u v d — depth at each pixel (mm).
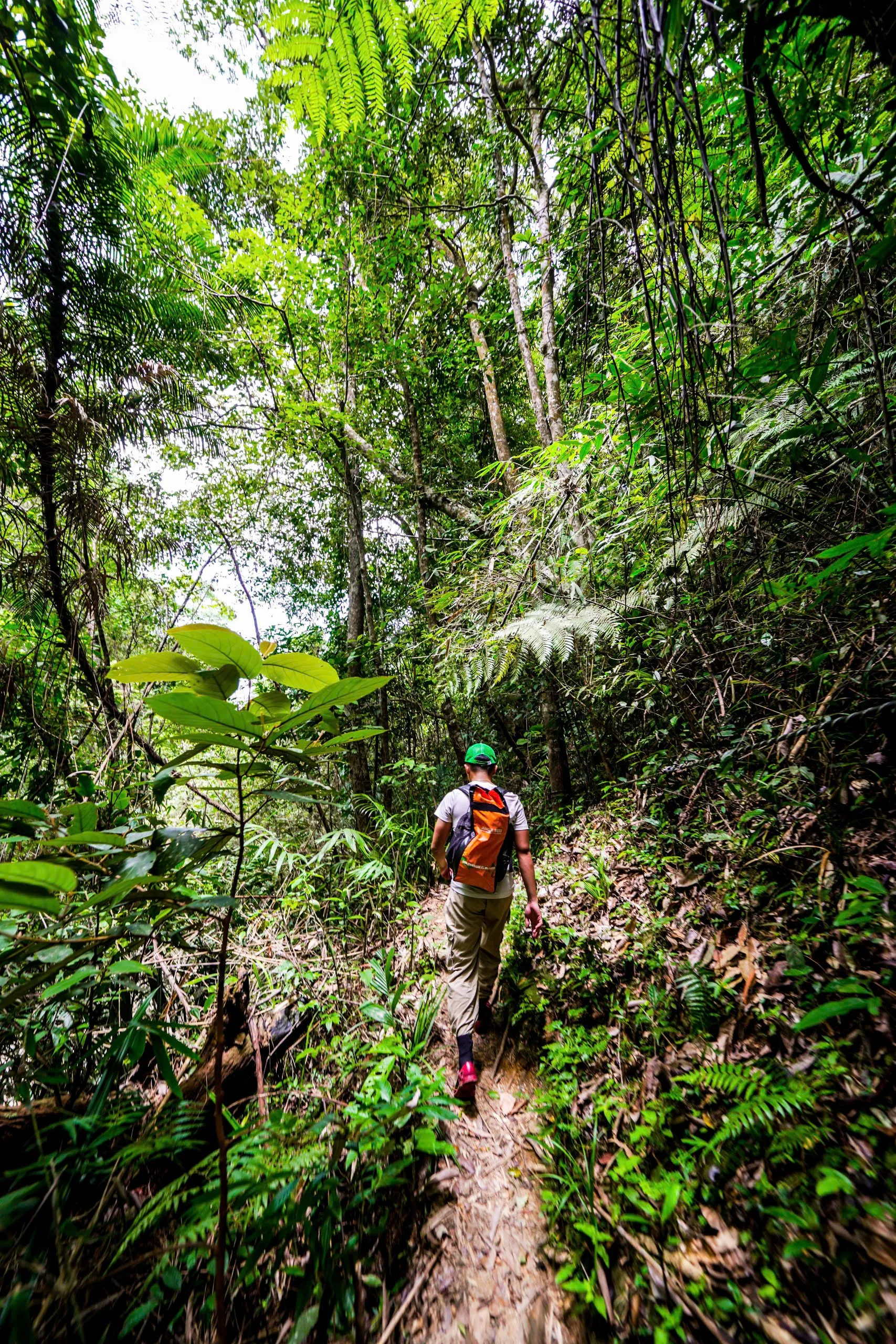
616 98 973
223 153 5051
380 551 7965
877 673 2156
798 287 2127
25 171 2738
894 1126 1298
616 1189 1513
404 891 3975
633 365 2186
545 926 2836
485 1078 2297
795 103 1566
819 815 2172
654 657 3334
